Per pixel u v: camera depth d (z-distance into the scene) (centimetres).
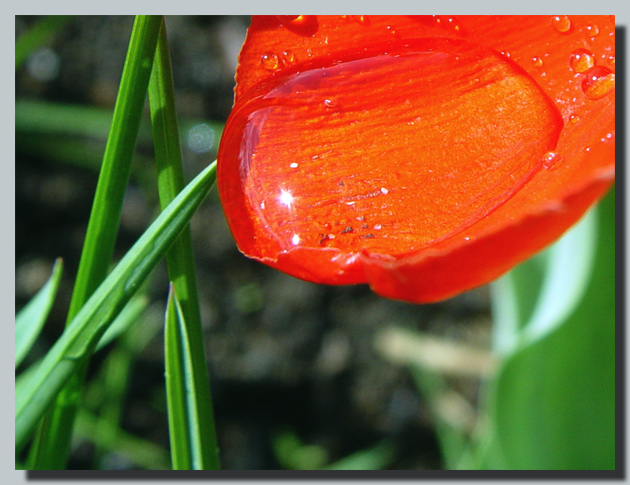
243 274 51
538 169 28
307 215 28
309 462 49
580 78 28
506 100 29
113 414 39
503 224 26
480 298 51
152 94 28
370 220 28
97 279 28
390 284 26
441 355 48
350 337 51
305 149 28
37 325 30
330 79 29
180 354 28
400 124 29
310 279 27
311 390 51
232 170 28
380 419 50
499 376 33
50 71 49
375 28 29
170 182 28
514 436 34
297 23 29
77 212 50
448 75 29
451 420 47
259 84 28
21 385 31
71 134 48
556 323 33
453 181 28
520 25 29
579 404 33
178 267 28
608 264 33
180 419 28
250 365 50
